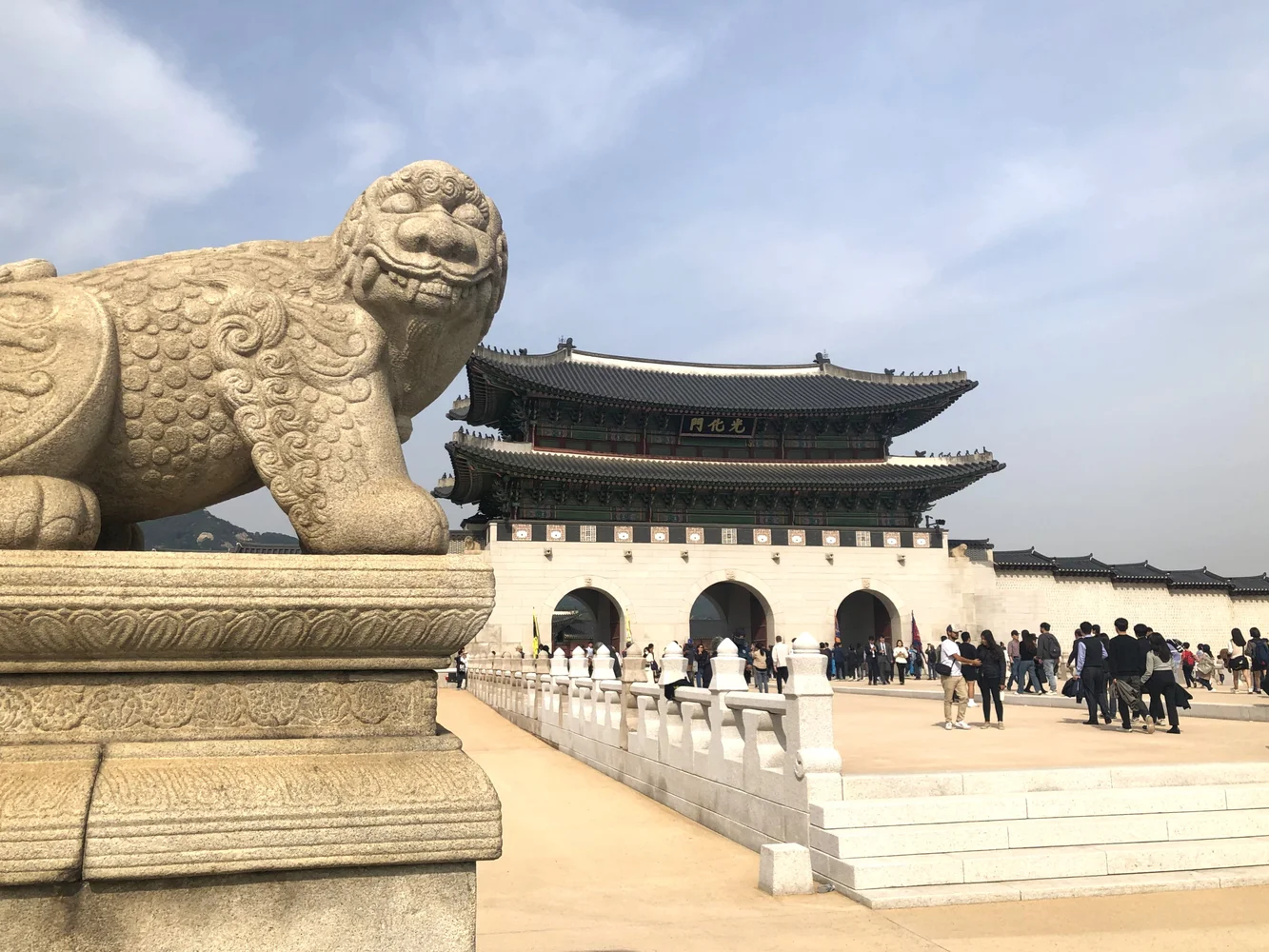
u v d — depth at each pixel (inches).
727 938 295.1
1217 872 362.3
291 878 102.7
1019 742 626.2
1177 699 681.6
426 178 138.3
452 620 115.3
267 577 108.9
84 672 108.3
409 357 143.9
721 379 2400.3
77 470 124.4
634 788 611.8
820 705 390.3
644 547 1998.0
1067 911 322.3
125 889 98.2
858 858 353.4
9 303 123.3
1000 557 2370.8
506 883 378.3
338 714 115.3
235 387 127.0
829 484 2091.5
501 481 2020.2
